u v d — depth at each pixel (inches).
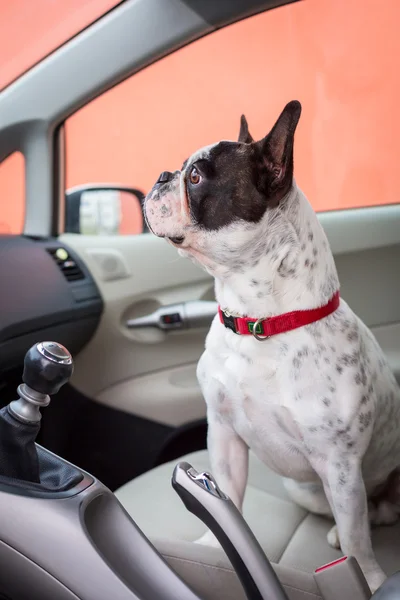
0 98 93.4
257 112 100.9
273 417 60.6
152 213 58.9
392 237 93.4
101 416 95.0
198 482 35.4
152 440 93.9
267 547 60.6
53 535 33.5
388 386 66.5
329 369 58.6
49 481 37.6
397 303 94.0
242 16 83.2
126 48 87.4
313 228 60.7
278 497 70.3
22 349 81.4
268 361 59.1
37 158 95.6
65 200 99.7
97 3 88.1
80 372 94.1
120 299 93.4
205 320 93.4
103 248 94.3
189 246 59.3
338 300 62.3
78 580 32.8
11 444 36.7
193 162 58.4
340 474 59.6
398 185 96.3
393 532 66.0
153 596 33.5
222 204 57.2
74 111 93.6
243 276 58.7
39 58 91.8
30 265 85.4
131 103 102.0
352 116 97.0
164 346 94.3
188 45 87.0
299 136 99.0
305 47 96.4
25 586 33.7
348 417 58.4
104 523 35.9
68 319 87.2
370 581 57.1
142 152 105.0
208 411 65.7
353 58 95.4
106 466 95.5
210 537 59.1
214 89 101.0
